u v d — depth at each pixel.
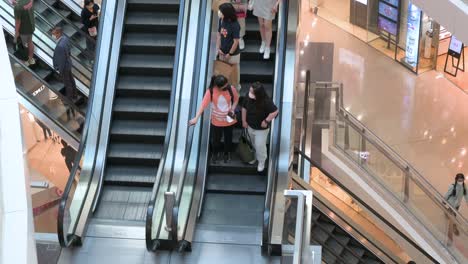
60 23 12.44
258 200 8.94
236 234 8.41
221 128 8.97
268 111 8.37
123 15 10.29
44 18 12.08
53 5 13.13
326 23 18.06
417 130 15.30
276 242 7.93
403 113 15.68
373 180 13.31
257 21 10.45
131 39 10.34
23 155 5.20
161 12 10.59
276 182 8.50
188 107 9.38
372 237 12.48
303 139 13.44
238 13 9.71
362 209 13.51
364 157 13.28
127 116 9.77
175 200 7.99
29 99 11.05
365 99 15.98
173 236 7.88
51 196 12.82
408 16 16.19
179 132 9.18
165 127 9.69
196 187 8.74
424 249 13.02
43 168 12.91
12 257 4.82
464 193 13.14
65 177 12.95
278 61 9.42
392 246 14.36
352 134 13.29
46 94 10.88
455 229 12.43
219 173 9.18
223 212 8.76
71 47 12.01
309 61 16.69
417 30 16.05
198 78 9.55
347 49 17.36
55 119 11.19
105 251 8.23
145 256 8.15
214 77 8.46
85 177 8.93
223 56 9.13
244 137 8.92
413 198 12.88
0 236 4.89
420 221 12.98
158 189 8.20
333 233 12.09
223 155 9.23
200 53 9.70
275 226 8.01
